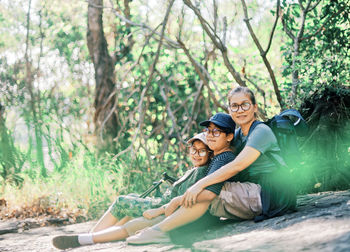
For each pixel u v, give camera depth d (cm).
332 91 532
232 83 816
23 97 867
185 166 764
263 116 644
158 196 406
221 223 379
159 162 761
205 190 338
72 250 353
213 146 360
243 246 277
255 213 356
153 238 338
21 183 780
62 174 754
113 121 833
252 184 357
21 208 676
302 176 502
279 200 349
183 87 977
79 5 878
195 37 898
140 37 898
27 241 491
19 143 938
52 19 951
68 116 934
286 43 663
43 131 817
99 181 704
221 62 819
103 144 818
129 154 777
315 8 667
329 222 291
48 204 677
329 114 521
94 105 841
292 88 586
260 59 827
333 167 500
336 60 556
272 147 349
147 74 844
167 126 936
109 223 393
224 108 679
